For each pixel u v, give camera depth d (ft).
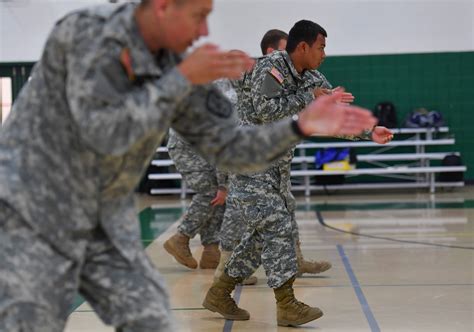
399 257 27.53
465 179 55.98
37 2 55.42
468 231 33.88
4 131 8.44
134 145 7.75
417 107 55.36
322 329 17.54
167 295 8.82
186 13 8.02
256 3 54.75
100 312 8.73
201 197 25.52
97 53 7.72
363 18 55.11
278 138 8.51
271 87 17.12
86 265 8.59
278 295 17.78
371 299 20.67
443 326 17.53
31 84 8.37
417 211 42.39
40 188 8.19
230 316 18.63
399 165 55.21
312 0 55.06
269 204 17.49
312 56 17.66
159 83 7.61
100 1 55.16
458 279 23.18
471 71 55.11
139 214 43.65
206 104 8.73
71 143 8.18
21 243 8.11
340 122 8.24
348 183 55.06
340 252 28.99
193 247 31.50
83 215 8.31
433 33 55.11
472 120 55.21
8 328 7.88
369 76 55.36
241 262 18.35
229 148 8.79
